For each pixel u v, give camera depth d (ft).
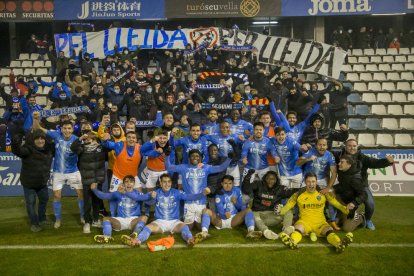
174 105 35.94
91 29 58.80
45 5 52.19
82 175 23.66
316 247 20.49
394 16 64.54
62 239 22.13
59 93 38.70
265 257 19.25
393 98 49.29
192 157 23.99
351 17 65.82
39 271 18.01
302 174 25.55
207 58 48.03
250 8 52.03
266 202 23.75
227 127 26.53
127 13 52.11
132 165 24.58
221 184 23.95
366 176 24.02
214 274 17.56
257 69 44.60
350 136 43.24
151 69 54.70
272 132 29.35
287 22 64.28
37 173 23.31
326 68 46.55
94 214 24.75
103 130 25.34
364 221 23.43
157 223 22.56
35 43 58.13
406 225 24.06
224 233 22.84
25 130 34.71
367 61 55.52
